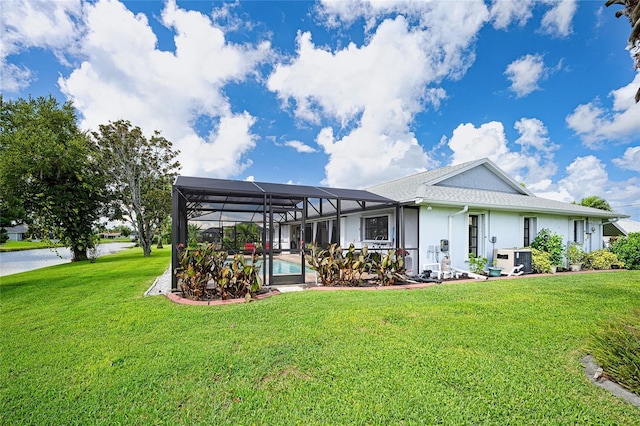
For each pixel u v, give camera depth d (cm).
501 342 479
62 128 1942
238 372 392
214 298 778
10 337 517
